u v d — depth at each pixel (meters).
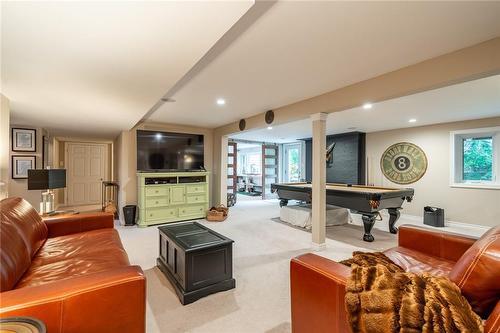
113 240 2.24
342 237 3.86
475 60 1.86
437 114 4.25
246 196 9.24
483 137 4.71
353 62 2.18
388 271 1.07
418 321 0.84
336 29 1.65
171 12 1.14
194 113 4.25
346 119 4.70
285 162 9.46
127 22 1.22
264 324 1.72
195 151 5.48
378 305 0.95
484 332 0.78
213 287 2.10
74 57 1.62
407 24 1.59
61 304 0.99
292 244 3.48
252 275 2.48
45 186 2.90
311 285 1.26
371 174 6.21
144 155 4.88
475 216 4.64
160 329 1.65
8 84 2.12
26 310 0.93
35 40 1.39
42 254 1.88
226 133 5.43
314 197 3.28
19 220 1.77
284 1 1.35
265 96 3.21
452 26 1.62
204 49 1.53
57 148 6.24
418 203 5.39
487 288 0.90
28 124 4.09
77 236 2.33
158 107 3.83
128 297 1.12
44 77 1.96
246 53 2.00
